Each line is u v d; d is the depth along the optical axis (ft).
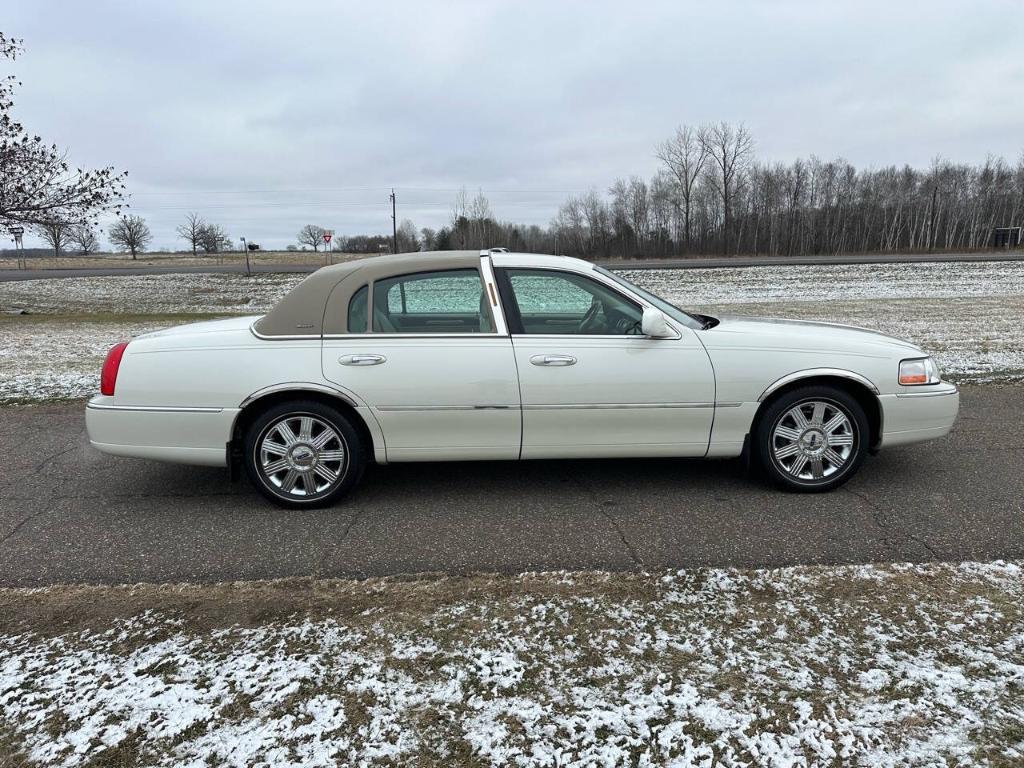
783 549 11.02
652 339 12.89
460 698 7.30
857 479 14.35
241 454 13.24
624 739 6.66
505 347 12.67
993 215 217.77
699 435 13.15
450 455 13.00
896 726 6.77
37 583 10.24
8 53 59.00
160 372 12.56
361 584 10.07
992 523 11.93
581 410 12.77
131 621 9.06
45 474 15.47
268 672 7.82
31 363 30.83
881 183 229.86
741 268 115.85
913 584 9.71
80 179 62.95
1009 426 18.34
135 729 6.89
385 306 12.98
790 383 13.17
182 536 11.96
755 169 236.84
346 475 13.01
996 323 42.01
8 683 7.66
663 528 11.96
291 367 12.50
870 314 48.24
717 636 8.43
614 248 246.27
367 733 6.79
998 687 7.34
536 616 9.01
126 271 136.67
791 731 6.72
